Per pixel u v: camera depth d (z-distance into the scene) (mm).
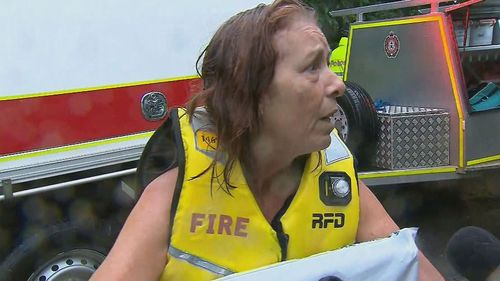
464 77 5277
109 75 3438
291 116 1328
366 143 4898
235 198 1351
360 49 5453
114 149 3459
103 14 3412
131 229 1325
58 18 3270
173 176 1359
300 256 1411
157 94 3596
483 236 2109
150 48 3576
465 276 2119
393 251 1388
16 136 3160
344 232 1455
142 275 1297
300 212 1416
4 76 3113
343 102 4887
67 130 3311
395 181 4820
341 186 1452
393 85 5219
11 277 3365
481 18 5430
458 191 5715
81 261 3518
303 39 1311
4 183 3133
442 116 4797
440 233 5348
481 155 4816
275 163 1382
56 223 3467
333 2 9094
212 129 1368
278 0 1348
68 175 3371
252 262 1355
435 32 4820
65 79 3293
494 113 4863
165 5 3625
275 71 1309
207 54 1364
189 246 1320
